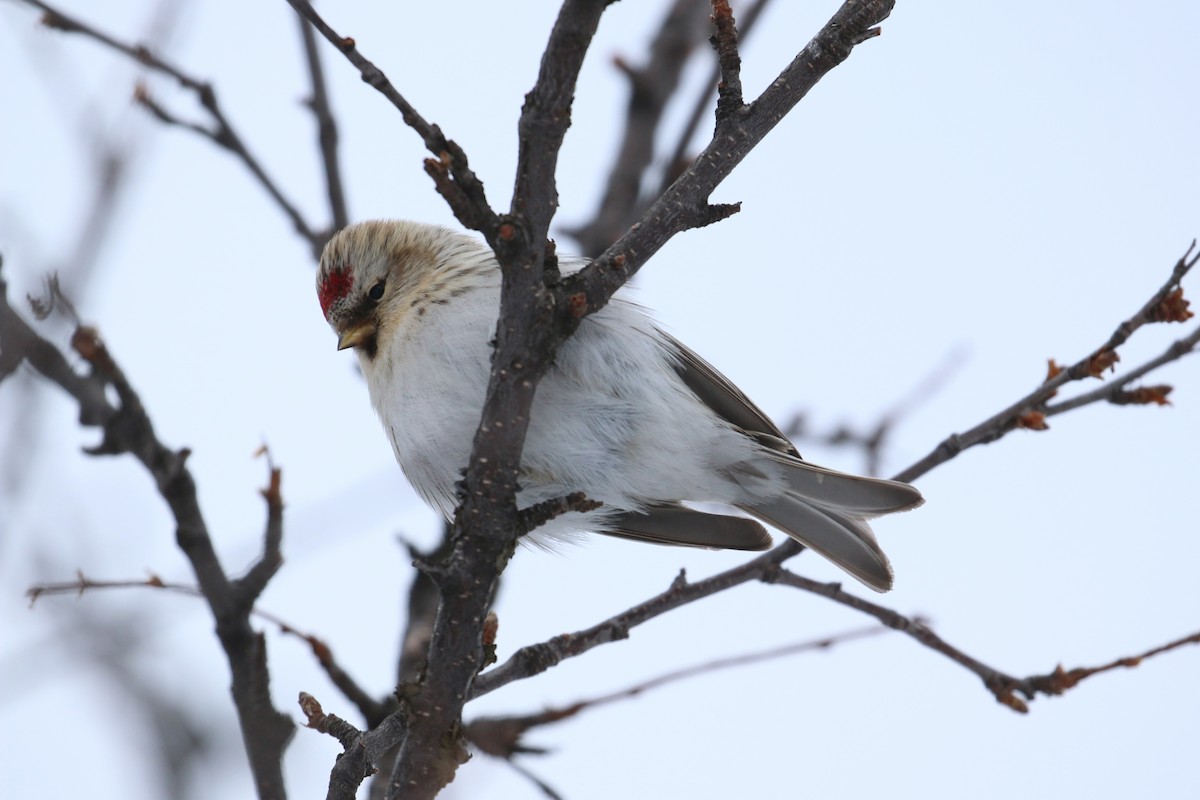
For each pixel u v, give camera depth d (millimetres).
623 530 7961
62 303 5008
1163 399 6691
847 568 7762
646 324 7312
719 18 5254
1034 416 6770
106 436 5773
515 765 6801
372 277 8109
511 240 4898
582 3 4523
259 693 5930
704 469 7543
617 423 7090
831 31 5254
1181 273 6445
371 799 7023
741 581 6754
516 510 5281
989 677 6859
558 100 4730
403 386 7289
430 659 5316
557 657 6277
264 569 5938
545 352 5125
